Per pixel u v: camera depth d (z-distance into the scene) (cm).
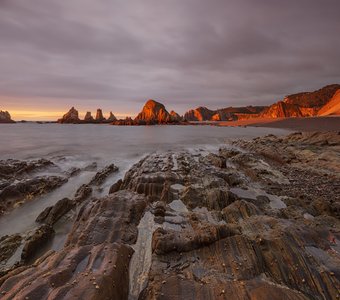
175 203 1363
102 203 1223
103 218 1092
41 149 3819
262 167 2177
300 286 664
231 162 2511
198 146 4366
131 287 726
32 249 992
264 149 2977
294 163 2394
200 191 1426
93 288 575
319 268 702
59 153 3438
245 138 5762
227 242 841
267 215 1136
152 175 1672
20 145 4316
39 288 568
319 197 1437
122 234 999
